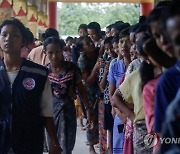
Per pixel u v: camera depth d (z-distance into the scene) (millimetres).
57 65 6055
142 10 30016
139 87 4188
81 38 9266
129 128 4527
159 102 2574
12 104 4133
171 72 2531
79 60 7820
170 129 2141
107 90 6992
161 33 2428
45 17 26625
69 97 6090
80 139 10109
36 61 7906
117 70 6109
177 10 2203
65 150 6039
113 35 7859
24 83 4156
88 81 7641
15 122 4129
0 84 4168
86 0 30375
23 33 4281
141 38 3631
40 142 4277
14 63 4207
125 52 5875
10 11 13008
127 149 4570
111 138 7059
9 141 4125
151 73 3732
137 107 4188
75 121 6145
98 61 7406
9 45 4164
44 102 4297
